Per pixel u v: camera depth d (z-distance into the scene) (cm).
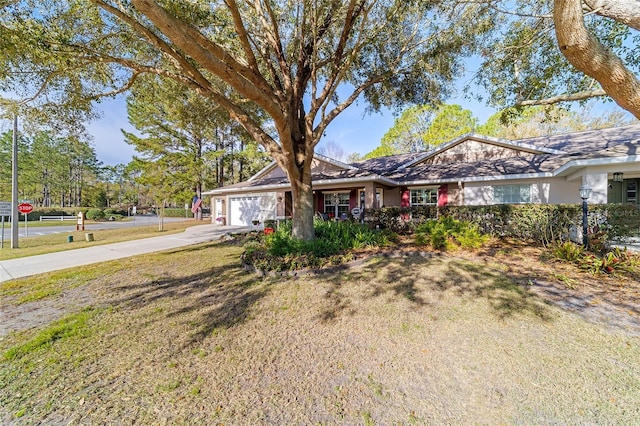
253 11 697
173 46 598
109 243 1086
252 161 2830
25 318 386
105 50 578
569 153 1045
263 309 400
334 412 210
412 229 915
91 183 4831
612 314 344
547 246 652
